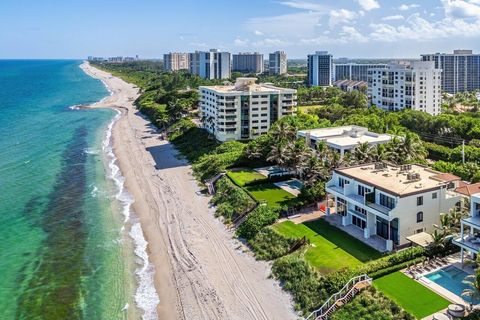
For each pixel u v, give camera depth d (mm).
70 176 116000
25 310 57375
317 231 72562
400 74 184125
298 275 59844
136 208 92438
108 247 74938
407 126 150375
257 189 93125
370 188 70438
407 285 54781
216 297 59094
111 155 138125
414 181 70312
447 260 60219
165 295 60406
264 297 58156
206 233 78750
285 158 96750
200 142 143750
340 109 180625
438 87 182125
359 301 51750
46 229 82500
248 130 144750
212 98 148875
